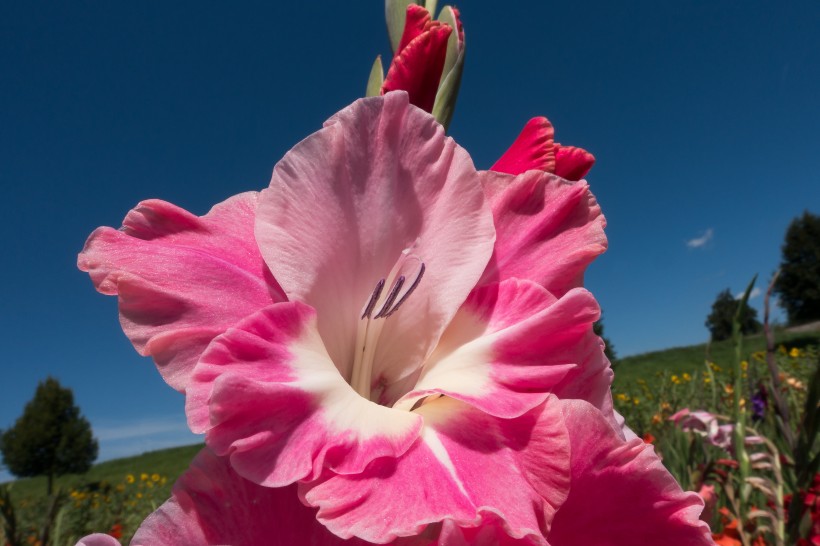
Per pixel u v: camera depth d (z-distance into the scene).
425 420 0.11
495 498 0.10
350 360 0.13
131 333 0.10
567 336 0.12
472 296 0.13
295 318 0.11
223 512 0.10
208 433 0.09
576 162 0.15
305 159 0.12
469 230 0.13
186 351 0.10
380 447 0.10
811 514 0.24
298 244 0.12
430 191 0.13
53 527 0.48
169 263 0.11
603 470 0.11
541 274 0.13
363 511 0.09
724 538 0.25
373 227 0.13
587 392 0.12
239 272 0.12
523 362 0.12
